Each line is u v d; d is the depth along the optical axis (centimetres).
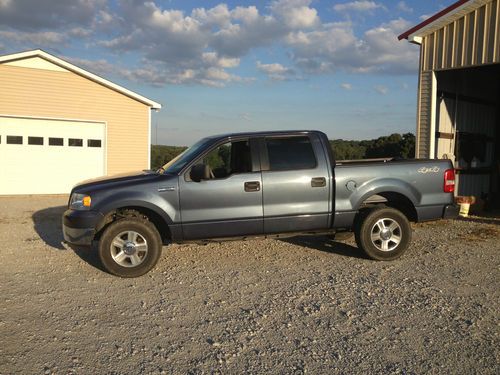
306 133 645
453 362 346
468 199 1111
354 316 439
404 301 480
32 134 1575
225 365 345
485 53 979
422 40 1097
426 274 581
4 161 1543
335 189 632
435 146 1186
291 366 343
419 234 847
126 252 577
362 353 363
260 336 396
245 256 680
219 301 485
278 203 620
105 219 590
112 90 1683
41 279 570
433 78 1085
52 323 427
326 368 339
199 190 600
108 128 1689
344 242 770
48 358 357
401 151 3098
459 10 995
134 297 501
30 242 791
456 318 432
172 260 660
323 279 560
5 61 1504
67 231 594
